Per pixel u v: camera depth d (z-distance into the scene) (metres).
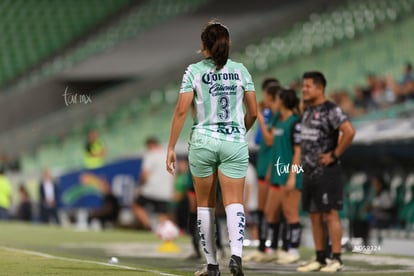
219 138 19.58
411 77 55.84
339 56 75.50
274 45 80.94
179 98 19.66
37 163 70.12
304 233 43.88
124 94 75.06
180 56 80.56
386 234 43.38
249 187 40.53
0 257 28.02
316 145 25.39
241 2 92.44
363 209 41.91
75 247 35.91
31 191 61.00
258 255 29.92
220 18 88.56
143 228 51.81
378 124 44.81
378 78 60.91
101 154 61.06
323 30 80.56
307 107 25.62
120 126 72.69
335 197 25.33
